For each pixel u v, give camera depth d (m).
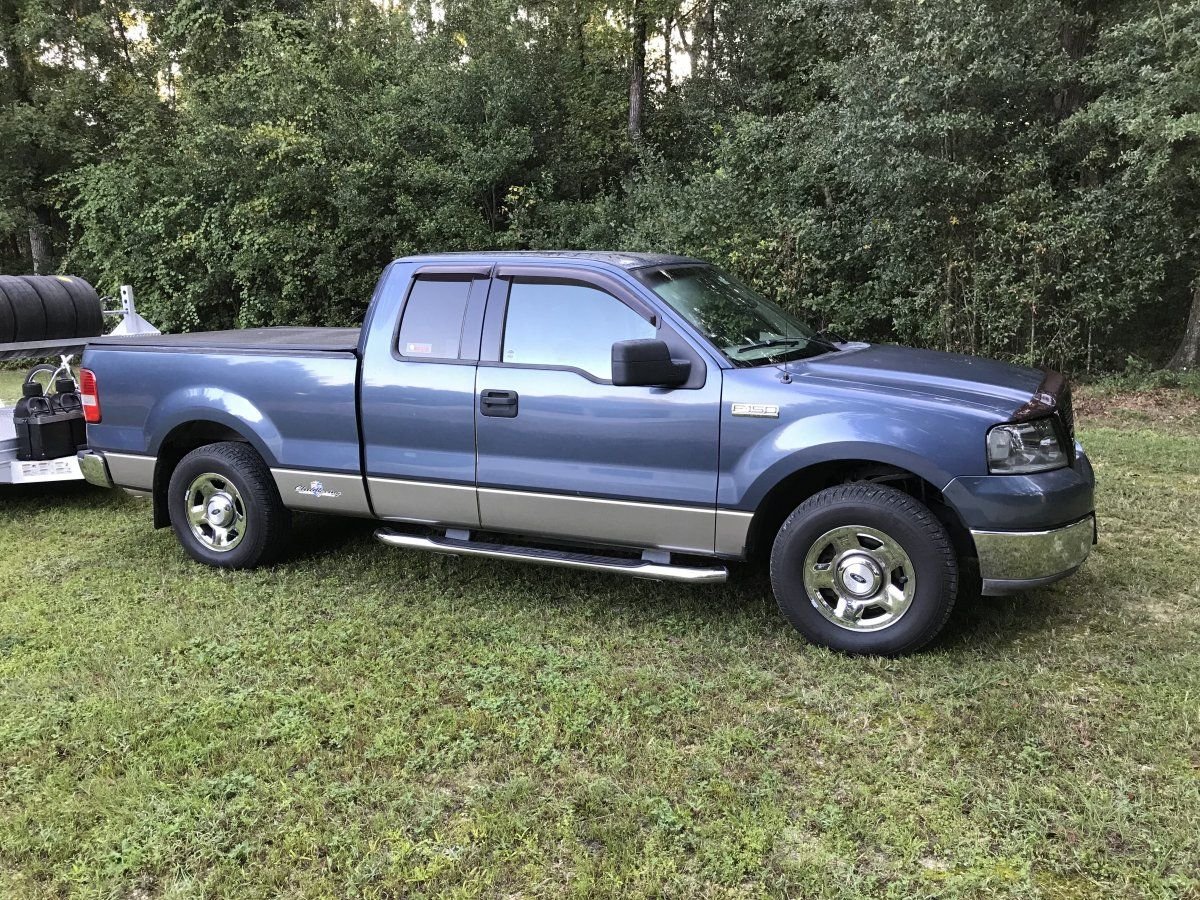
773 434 3.69
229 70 17.55
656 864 2.52
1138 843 2.54
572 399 4.01
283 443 4.70
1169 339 11.70
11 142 19.02
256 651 3.94
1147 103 9.13
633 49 17.39
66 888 2.52
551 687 3.55
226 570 5.01
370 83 15.80
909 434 3.52
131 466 5.18
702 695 3.49
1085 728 3.13
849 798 2.82
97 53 20.62
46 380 9.24
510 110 14.95
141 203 15.20
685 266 4.56
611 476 3.99
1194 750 2.98
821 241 11.50
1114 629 3.92
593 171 16.53
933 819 2.69
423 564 5.05
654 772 2.97
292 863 2.58
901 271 10.80
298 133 14.07
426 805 2.81
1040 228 9.93
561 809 2.79
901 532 3.57
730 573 4.80
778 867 2.52
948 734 3.13
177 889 2.47
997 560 3.51
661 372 3.75
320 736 3.23
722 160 12.87
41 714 3.42
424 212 14.20
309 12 17.75
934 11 10.02
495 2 15.59
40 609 4.49
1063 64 10.41
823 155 11.38
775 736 3.19
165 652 3.96
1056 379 4.09
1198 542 5.05
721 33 17.80
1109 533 5.22
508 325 4.23
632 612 4.32
